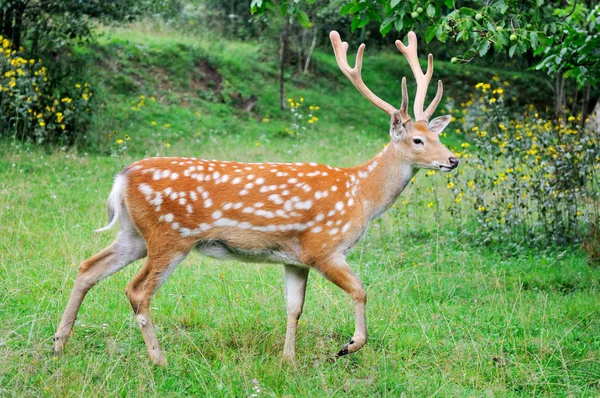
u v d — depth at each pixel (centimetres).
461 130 2002
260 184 509
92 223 852
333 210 515
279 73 2130
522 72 2562
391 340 567
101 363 480
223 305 620
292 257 520
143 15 1565
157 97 1781
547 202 898
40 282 632
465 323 623
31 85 1216
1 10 1342
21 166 1112
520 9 671
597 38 725
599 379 516
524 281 753
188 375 491
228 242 511
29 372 464
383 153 538
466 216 1006
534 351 561
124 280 648
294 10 683
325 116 1967
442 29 622
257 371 488
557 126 980
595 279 757
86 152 1284
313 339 567
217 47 2117
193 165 510
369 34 2561
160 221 499
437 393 480
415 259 810
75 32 1475
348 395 476
